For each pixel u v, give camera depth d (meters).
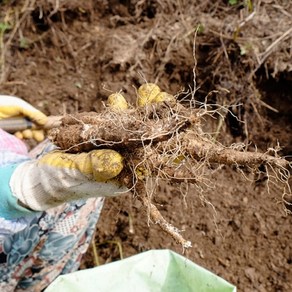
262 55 0.99
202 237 0.92
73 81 1.08
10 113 0.70
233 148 0.55
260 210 0.93
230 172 0.97
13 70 1.12
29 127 0.70
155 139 0.53
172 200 0.95
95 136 0.54
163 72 1.03
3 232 0.61
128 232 0.94
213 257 0.90
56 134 0.57
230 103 1.00
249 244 0.91
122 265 0.68
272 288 0.87
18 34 1.14
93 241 0.94
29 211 0.58
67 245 0.75
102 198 0.75
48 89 1.09
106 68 1.06
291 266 0.88
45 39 1.13
